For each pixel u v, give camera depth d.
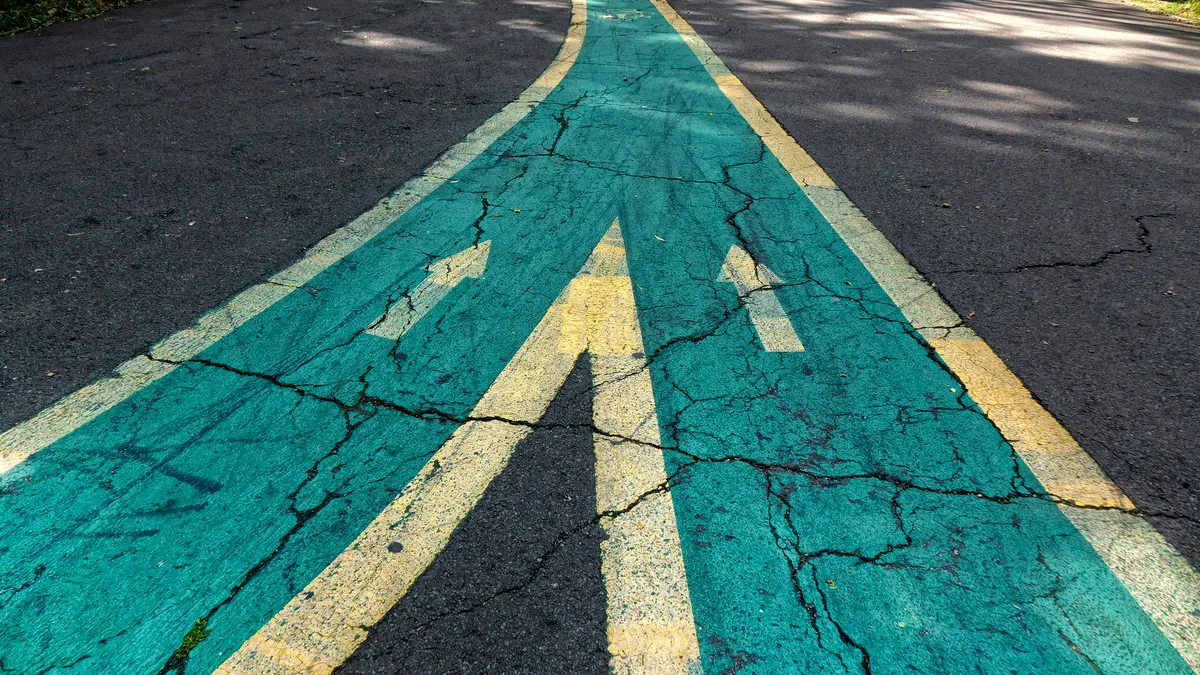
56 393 2.56
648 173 4.51
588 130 5.16
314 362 2.78
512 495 2.24
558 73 6.48
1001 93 6.26
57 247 3.45
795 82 6.44
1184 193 4.34
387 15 8.40
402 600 1.92
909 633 1.86
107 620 1.85
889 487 2.28
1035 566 2.03
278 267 3.38
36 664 1.75
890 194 4.28
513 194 4.19
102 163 4.36
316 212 3.89
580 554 2.06
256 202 3.96
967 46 7.95
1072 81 6.68
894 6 10.28
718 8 9.66
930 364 2.83
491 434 2.48
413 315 3.09
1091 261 3.55
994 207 4.12
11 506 2.14
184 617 1.87
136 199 3.94
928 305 3.20
